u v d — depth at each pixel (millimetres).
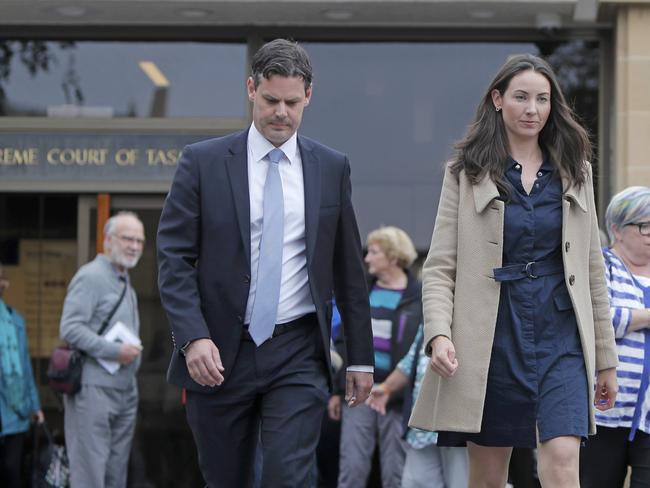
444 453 13469
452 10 15727
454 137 16656
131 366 14805
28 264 17281
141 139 16844
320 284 8305
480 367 8211
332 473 16094
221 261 8172
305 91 8281
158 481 17000
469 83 16672
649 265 10625
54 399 17391
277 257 8188
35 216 17219
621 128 15703
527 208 8297
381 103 16734
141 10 15953
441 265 8477
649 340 10211
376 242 15016
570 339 8250
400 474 14781
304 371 8172
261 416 8234
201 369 7863
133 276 17062
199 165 8289
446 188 8648
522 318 8227
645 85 15609
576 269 8312
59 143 16938
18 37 17000
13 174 16938
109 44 16953
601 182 16234
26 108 17016
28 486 16766
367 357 8680
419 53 16750
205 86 16812
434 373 8578
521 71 8398
